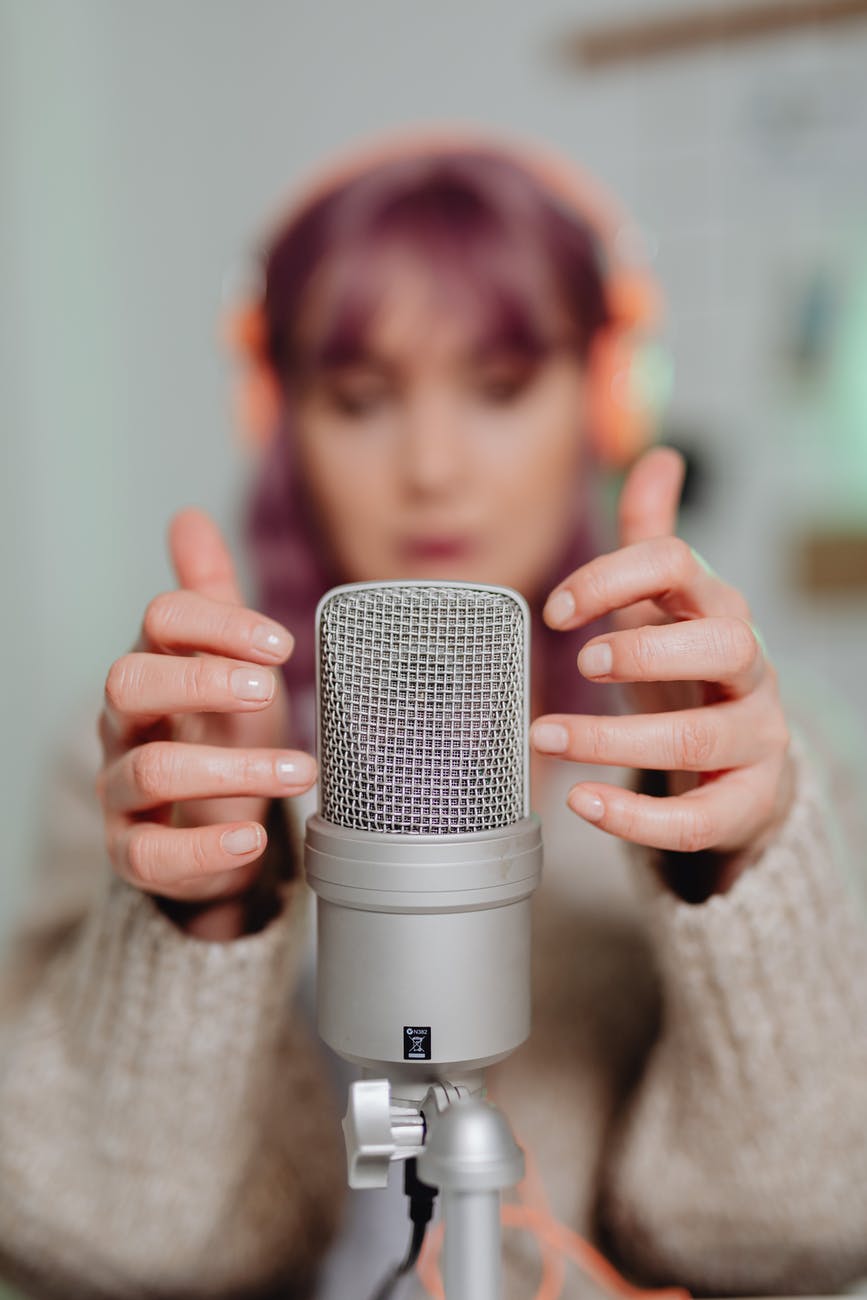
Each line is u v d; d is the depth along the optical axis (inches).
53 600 51.8
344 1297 23.7
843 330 43.4
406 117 46.7
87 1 48.9
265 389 30.7
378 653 14.7
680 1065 20.2
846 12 42.1
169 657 15.4
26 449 51.1
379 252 26.9
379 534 28.6
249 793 15.0
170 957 18.1
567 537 30.0
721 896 17.7
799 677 44.3
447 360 27.4
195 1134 19.4
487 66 45.9
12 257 50.0
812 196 43.3
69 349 50.5
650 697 17.5
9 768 51.8
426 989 14.0
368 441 28.1
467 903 14.0
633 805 15.3
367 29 46.8
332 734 14.9
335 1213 24.2
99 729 17.0
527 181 28.5
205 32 48.3
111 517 51.5
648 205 45.0
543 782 29.0
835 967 18.5
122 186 49.6
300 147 47.8
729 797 15.7
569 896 27.0
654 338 37.1
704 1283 21.9
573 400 28.9
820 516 44.3
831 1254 20.7
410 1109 13.9
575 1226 23.8
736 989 18.2
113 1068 19.1
